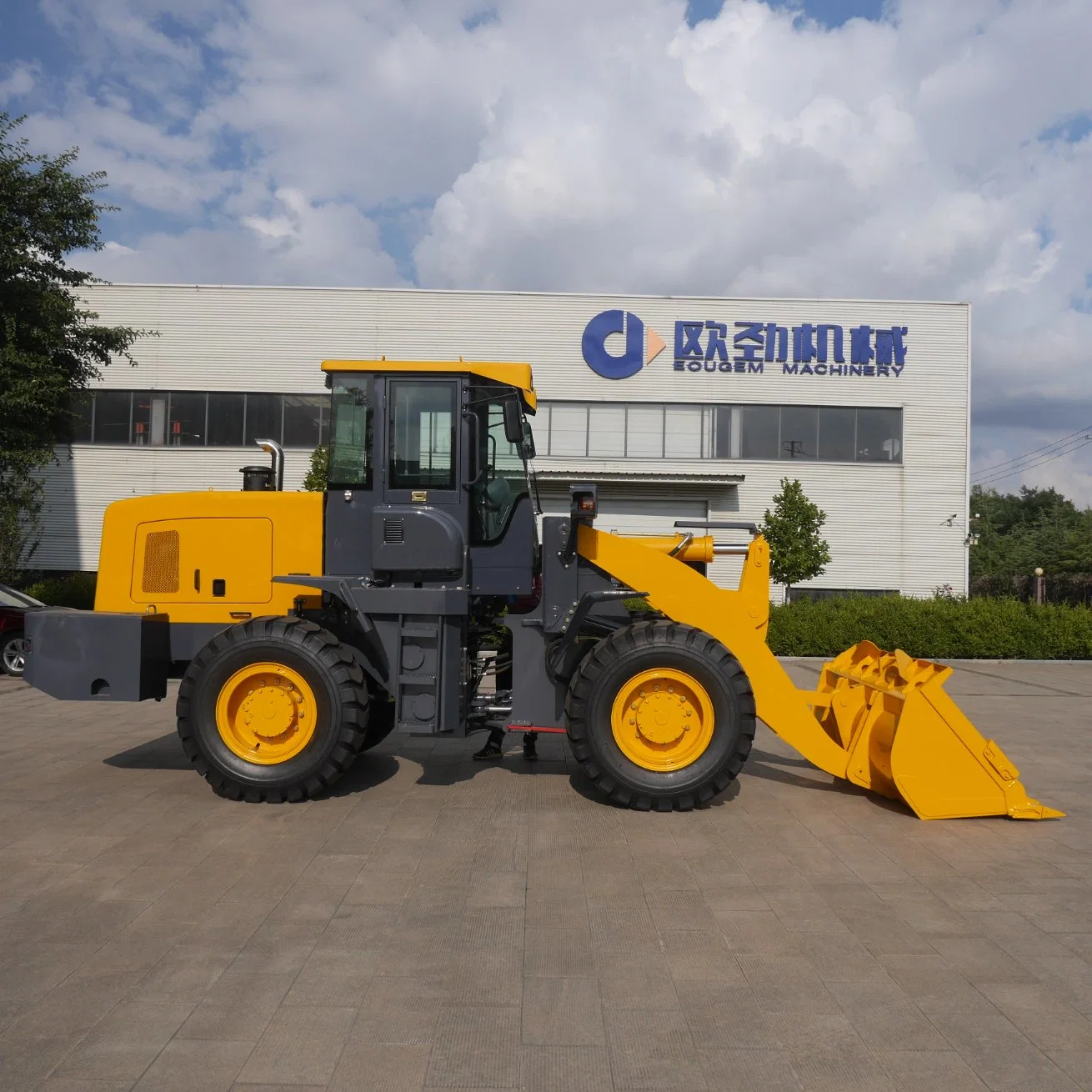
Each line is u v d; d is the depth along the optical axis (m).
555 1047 2.87
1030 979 3.37
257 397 23.61
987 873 4.55
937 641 16.19
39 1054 2.79
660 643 5.59
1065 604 16.92
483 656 6.78
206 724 5.71
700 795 5.56
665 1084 2.67
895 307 23.77
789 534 20.39
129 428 23.58
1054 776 6.81
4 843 4.91
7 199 14.84
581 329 23.72
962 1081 2.69
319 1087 2.63
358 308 23.58
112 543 6.56
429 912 3.97
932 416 23.80
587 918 3.92
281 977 3.33
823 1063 2.79
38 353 15.35
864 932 3.79
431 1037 2.92
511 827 5.25
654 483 22.52
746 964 3.48
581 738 5.59
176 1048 2.84
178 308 23.50
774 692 6.04
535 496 6.81
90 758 7.05
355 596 5.70
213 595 6.39
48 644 6.09
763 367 23.77
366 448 6.10
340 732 5.66
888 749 5.82
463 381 6.05
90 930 3.75
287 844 4.91
